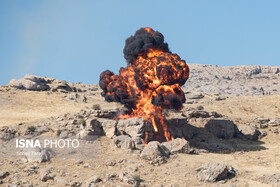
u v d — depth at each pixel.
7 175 173.25
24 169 179.62
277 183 177.12
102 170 185.38
